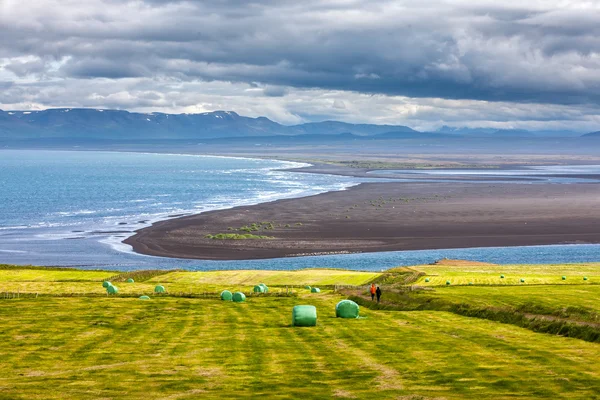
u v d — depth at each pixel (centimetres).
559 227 15100
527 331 4225
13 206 19675
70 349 3756
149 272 8856
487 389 2730
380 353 3531
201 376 3070
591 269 9362
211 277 8506
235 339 4025
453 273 8800
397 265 10944
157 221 15975
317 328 4403
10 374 3161
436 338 3962
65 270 9194
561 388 2716
